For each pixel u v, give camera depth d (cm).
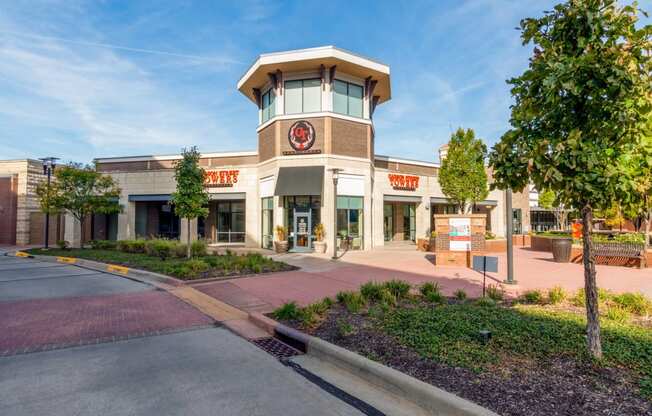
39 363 507
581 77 383
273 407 383
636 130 403
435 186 2966
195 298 949
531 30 444
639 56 387
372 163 2439
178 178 1636
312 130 2142
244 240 2681
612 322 586
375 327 598
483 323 575
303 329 617
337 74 2223
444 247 1452
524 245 2750
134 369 486
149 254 1809
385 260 1678
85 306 852
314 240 2138
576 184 378
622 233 2138
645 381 373
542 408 336
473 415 330
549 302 779
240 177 2486
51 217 3144
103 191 2567
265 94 2431
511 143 456
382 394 414
